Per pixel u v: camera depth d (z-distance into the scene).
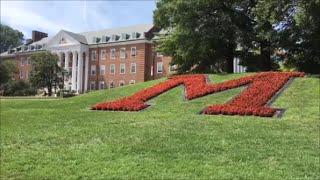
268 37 34.94
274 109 21.11
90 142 15.07
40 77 85.25
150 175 11.09
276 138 15.24
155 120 20.03
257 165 11.92
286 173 11.17
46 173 11.56
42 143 15.20
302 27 32.50
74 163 12.41
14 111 27.14
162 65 89.56
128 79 93.88
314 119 19.25
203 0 36.88
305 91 23.98
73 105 29.45
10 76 88.75
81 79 100.25
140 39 92.25
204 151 13.48
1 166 12.28
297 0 31.23
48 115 23.83
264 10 32.59
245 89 25.42
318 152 13.37
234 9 39.16
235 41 38.84
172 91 27.92
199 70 41.72
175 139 15.16
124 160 12.57
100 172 11.48
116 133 16.58
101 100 29.58
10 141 15.65
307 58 36.75
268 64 40.31
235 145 14.20
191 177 10.85
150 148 13.95
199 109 22.92
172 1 38.06
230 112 21.22
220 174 11.06
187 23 37.78
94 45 99.62
